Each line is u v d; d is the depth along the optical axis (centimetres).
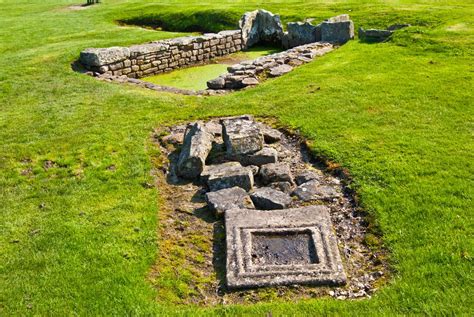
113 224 611
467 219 568
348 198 658
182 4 2586
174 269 536
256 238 572
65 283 504
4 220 636
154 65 1520
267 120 934
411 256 521
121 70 1432
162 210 655
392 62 1232
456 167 685
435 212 588
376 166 705
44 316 464
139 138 877
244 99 1063
